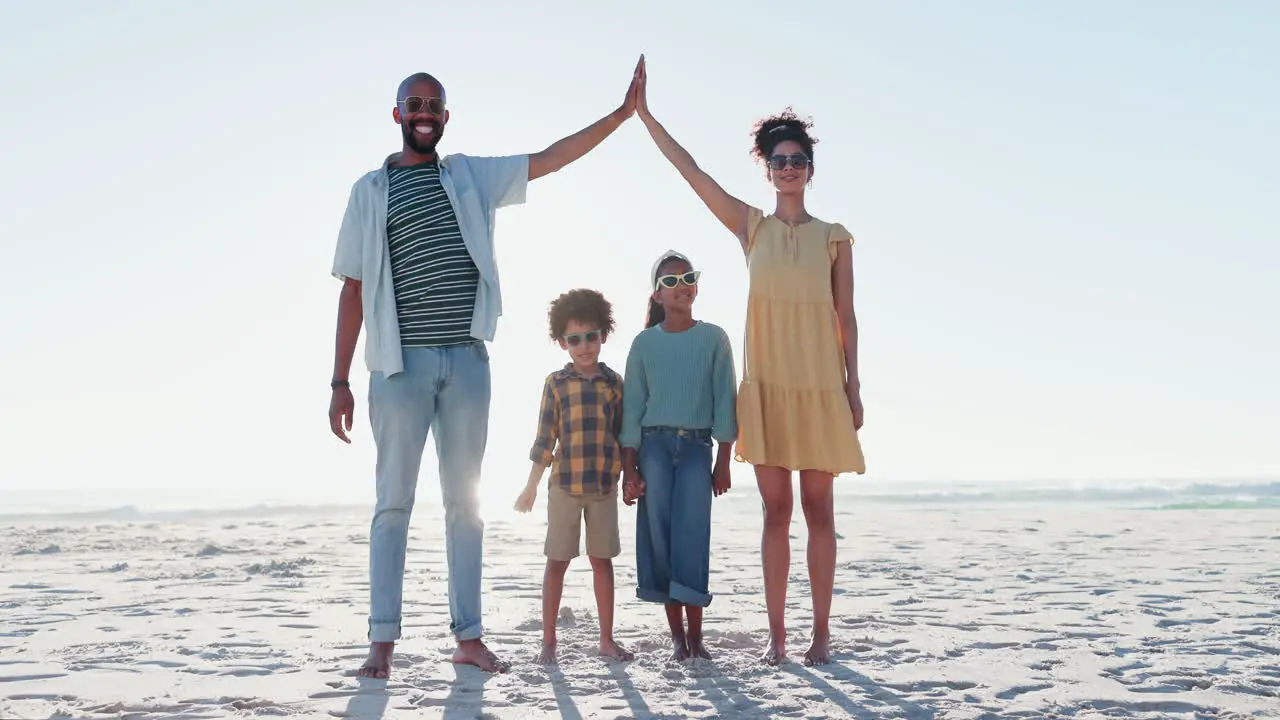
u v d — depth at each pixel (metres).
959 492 32.38
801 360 4.16
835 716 3.00
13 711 3.08
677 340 4.25
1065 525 14.09
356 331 4.03
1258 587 6.48
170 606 5.69
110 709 3.10
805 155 4.31
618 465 4.23
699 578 4.05
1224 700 3.27
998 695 3.32
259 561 8.70
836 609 5.52
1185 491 32.78
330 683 3.51
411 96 3.98
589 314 4.21
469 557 3.90
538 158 4.20
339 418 3.99
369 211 3.92
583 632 4.73
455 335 3.88
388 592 3.74
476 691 3.37
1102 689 3.41
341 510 23.86
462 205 3.96
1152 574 7.34
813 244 4.23
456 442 3.90
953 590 6.42
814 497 4.11
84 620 5.13
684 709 3.09
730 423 4.23
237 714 3.04
